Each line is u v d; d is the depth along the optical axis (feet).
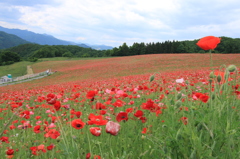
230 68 5.33
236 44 215.31
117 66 120.88
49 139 8.45
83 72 116.26
